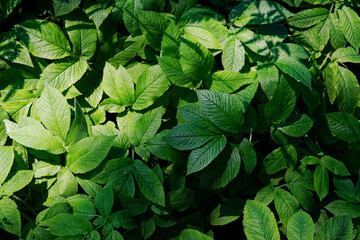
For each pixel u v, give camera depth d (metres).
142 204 0.87
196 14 0.94
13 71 0.91
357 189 0.92
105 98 0.94
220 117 0.86
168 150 0.88
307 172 0.92
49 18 0.96
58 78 0.91
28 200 0.90
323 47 0.96
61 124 0.87
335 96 0.95
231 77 0.90
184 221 0.90
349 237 0.80
